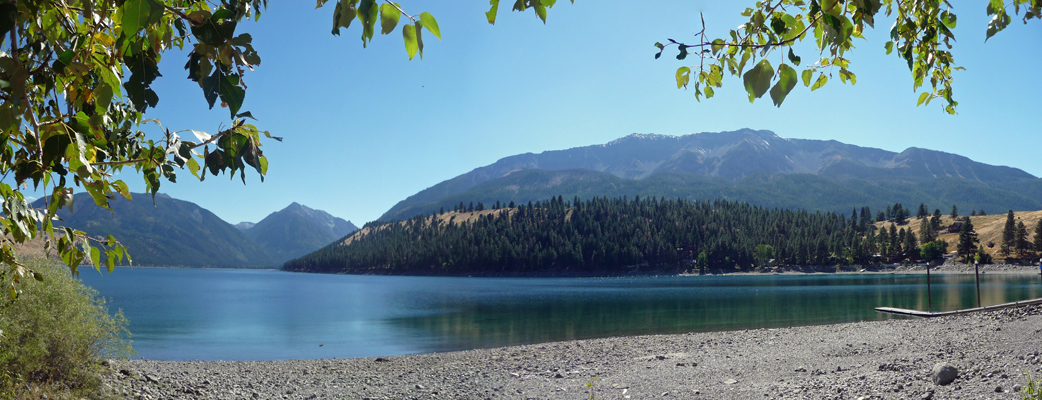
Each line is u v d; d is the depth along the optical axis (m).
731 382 13.69
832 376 12.72
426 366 19.92
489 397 13.88
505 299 73.62
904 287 77.12
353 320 46.50
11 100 1.47
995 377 9.86
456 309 57.09
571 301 66.06
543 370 17.84
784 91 1.81
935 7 2.26
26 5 1.48
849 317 35.94
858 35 2.03
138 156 2.07
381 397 13.99
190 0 1.76
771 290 79.00
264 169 2.06
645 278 161.50
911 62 2.42
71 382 10.66
